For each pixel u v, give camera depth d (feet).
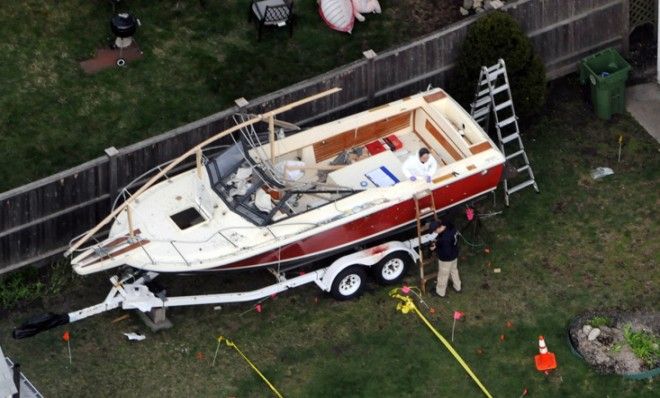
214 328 196.54
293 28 230.89
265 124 207.72
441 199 201.46
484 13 217.15
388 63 213.46
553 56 227.40
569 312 198.59
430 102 209.15
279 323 197.26
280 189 195.31
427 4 236.22
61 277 201.46
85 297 200.34
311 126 213.25
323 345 194.59
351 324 196.95
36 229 198.70
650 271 203.82
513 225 210.38
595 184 216.13
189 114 219.61
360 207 195.52
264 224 193.57
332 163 205.77
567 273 203.82
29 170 210.38
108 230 204.13
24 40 225.97
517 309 199.00
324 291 200.75
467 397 188.55
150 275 194.59
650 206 212.64
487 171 201.98
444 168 200.34
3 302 197.98
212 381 190.29
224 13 232.32
